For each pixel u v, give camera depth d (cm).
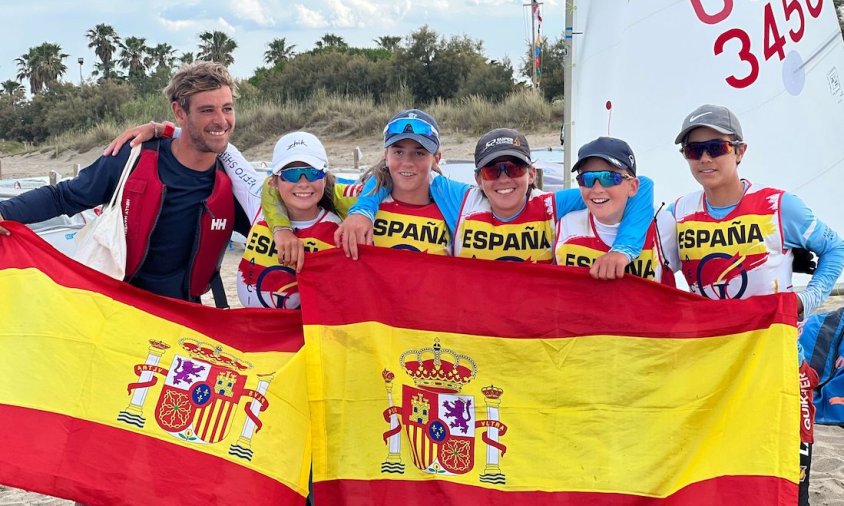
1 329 417
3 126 4044
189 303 429
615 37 773
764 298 405
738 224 421
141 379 418
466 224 438
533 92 2808
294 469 416
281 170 416
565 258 425
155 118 3422
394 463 420
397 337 425
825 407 495
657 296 414
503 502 411
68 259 430
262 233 438
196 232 450
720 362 408
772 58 770
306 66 3500
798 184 803
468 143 2534
